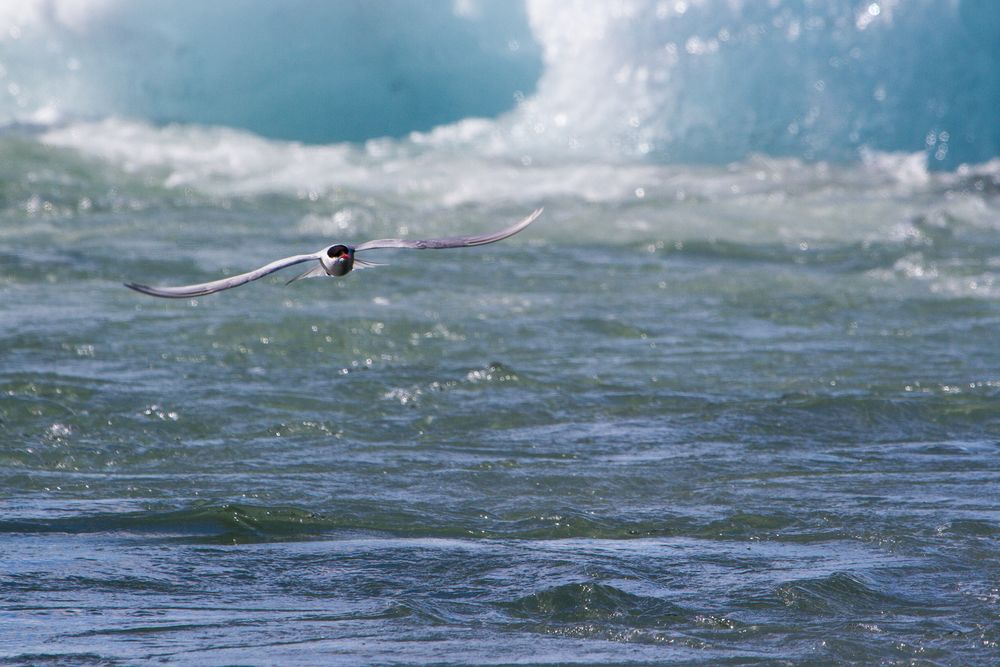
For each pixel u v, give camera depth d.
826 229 70.00
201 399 38.69
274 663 20.00
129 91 91.44
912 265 62.19
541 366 43.78
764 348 47.16
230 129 89.44
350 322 48.06
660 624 22.48
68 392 38.53
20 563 25.16
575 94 94.00
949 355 46.66
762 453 34.88
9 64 90.12
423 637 21.53
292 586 24.38
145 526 28.02
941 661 20.97
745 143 91.50
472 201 74.69
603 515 29.27
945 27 91.88
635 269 60.47
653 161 89.25
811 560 26.02
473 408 38.88
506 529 28.41
